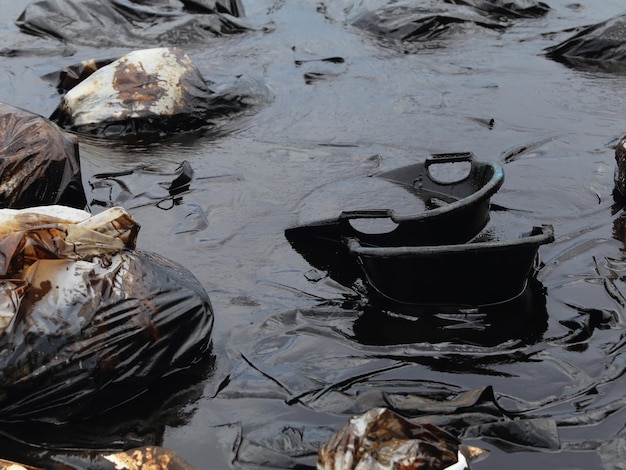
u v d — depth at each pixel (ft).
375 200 14.10
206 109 15.71
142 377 11.96
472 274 12.48
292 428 11.75
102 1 19.06
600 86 16.60
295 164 14.83
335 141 15.28
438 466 11.25
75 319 11.80
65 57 17.83
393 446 11.30
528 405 11.87
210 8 19.75
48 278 11.87
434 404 11.78
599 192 14.17
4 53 17.90
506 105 16.08
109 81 15.49
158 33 18.45
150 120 15.43
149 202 14.11
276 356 12.31
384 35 18.89
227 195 14.24
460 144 15.17
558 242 13.39
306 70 17.20
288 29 19.61
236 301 12.83
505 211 13.87
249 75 16.65
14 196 13.62
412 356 12.27
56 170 13.78
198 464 11.58
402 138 15.31
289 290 12.92
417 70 17.24
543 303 12.71
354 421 11.39
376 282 12.76
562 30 18.98
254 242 13.52
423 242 13.08
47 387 11.76
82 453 11.63
